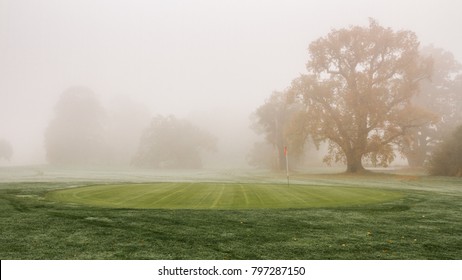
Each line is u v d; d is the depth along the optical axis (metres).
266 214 11.38
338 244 7.95
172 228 9.30
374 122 44.81
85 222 9.98
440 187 24.52
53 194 16.83
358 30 47.19
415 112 43.41
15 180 29.95
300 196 16.25
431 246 7.85
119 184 23.09
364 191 18.94
